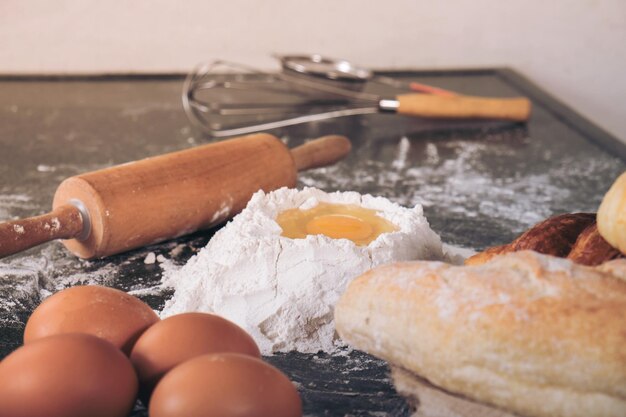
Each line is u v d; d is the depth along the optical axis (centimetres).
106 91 113
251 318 56
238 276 57
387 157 89
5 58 118
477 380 46
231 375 44
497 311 46
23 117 100
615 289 47
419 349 48
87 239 65
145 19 120
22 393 44
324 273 57
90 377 44
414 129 100
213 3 120
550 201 79
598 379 45
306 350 56
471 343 46
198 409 43
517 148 94
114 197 64
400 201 78
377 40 126
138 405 49
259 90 114
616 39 130
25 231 63
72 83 117
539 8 128
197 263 61
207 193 68
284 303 56
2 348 55
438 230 72
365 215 64
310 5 123
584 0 128
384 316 49
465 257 67
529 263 48
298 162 77
